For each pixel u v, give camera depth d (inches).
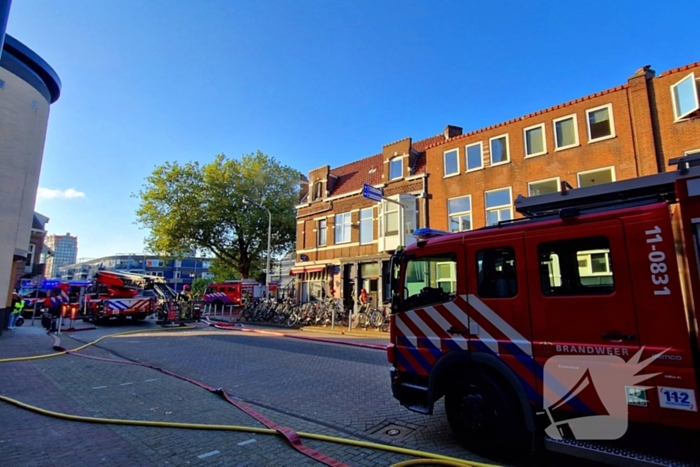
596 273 150.7
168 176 1336.1
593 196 170.9
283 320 828.0
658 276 136.1
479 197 709.9
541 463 165.9
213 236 1425.9
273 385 308.2
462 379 183.3
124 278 829.8
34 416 219.9
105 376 326.0
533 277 165.3
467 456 173.9
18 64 546.0
